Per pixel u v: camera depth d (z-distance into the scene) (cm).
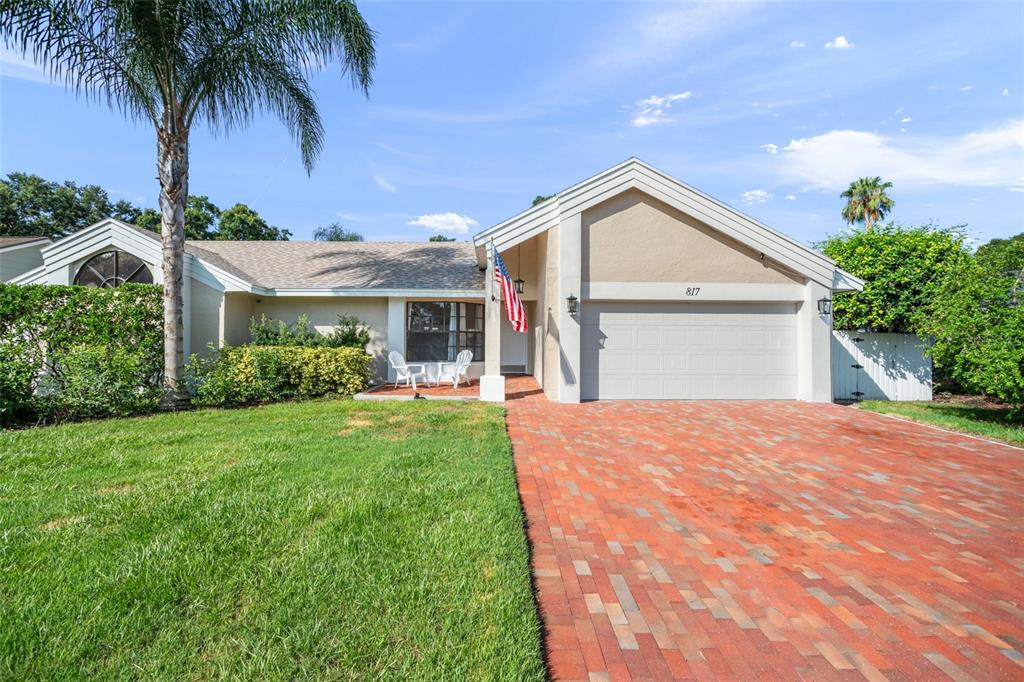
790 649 284
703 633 297
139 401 954
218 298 1323
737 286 1204
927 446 768
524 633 277
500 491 507
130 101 1033
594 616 313
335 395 1218
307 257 1800
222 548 371
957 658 278
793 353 1229
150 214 3412
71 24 904
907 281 1315
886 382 1338
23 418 878
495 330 1188
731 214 1180
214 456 632
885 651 284
